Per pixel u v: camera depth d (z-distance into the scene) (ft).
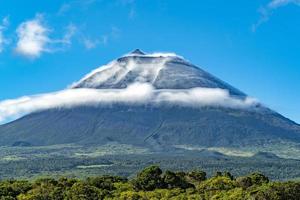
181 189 523.70
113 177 573.33
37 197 472.85
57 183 536.01
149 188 538.47
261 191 458.09
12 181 542.16
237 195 465.47
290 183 466.29
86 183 529.86
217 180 531.50
